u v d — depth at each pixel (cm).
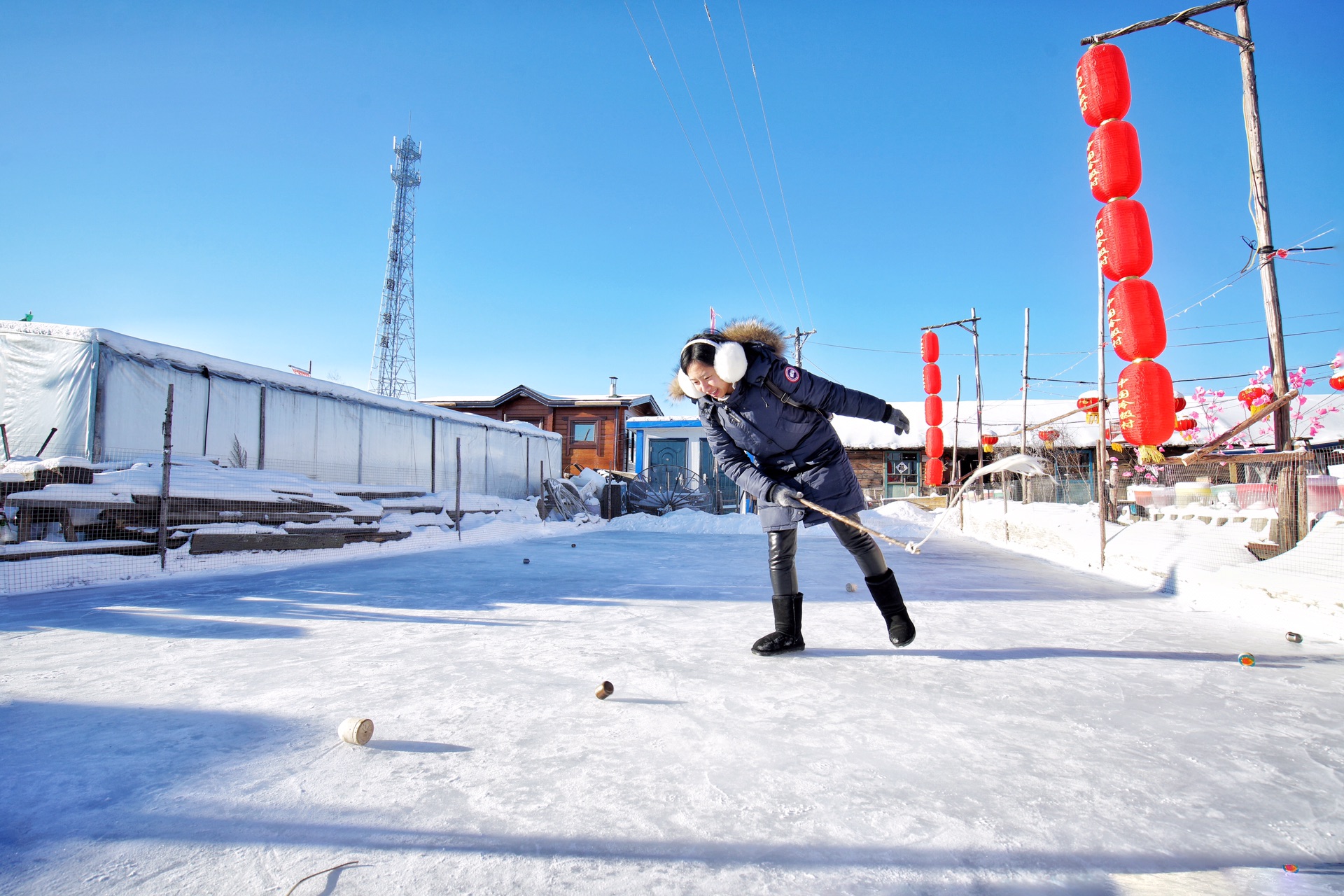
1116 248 412
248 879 112
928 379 719
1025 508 1070
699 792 148
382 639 312
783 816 136
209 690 226
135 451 800
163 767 159
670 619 369
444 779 154
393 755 168
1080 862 119
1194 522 616
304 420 1071
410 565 672
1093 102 425
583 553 830
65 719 194
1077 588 510
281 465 1027
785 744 177
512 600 439
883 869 117
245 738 179
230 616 376
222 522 693
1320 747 177
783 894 109
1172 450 1317
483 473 1589
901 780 155
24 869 115
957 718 199
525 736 182
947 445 2331
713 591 487
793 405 256
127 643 303
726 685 234
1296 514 477
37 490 590
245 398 962
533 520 1400
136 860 118
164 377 840
